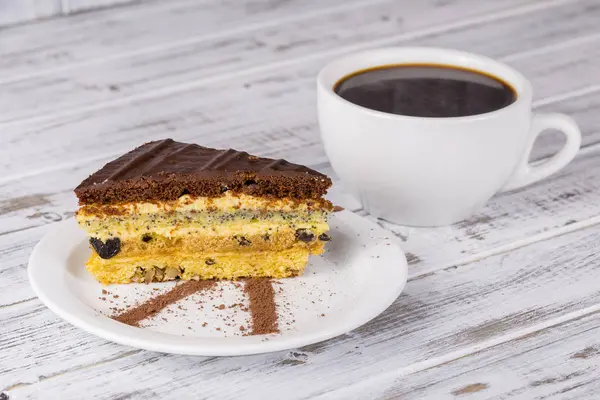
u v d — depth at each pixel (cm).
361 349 60
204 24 94
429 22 95
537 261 67
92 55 89
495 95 68
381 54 71
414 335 61
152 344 57
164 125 80
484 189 68
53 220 70
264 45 91
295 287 64
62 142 78
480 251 67
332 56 90
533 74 87
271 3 98
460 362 60
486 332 61
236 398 57
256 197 65
